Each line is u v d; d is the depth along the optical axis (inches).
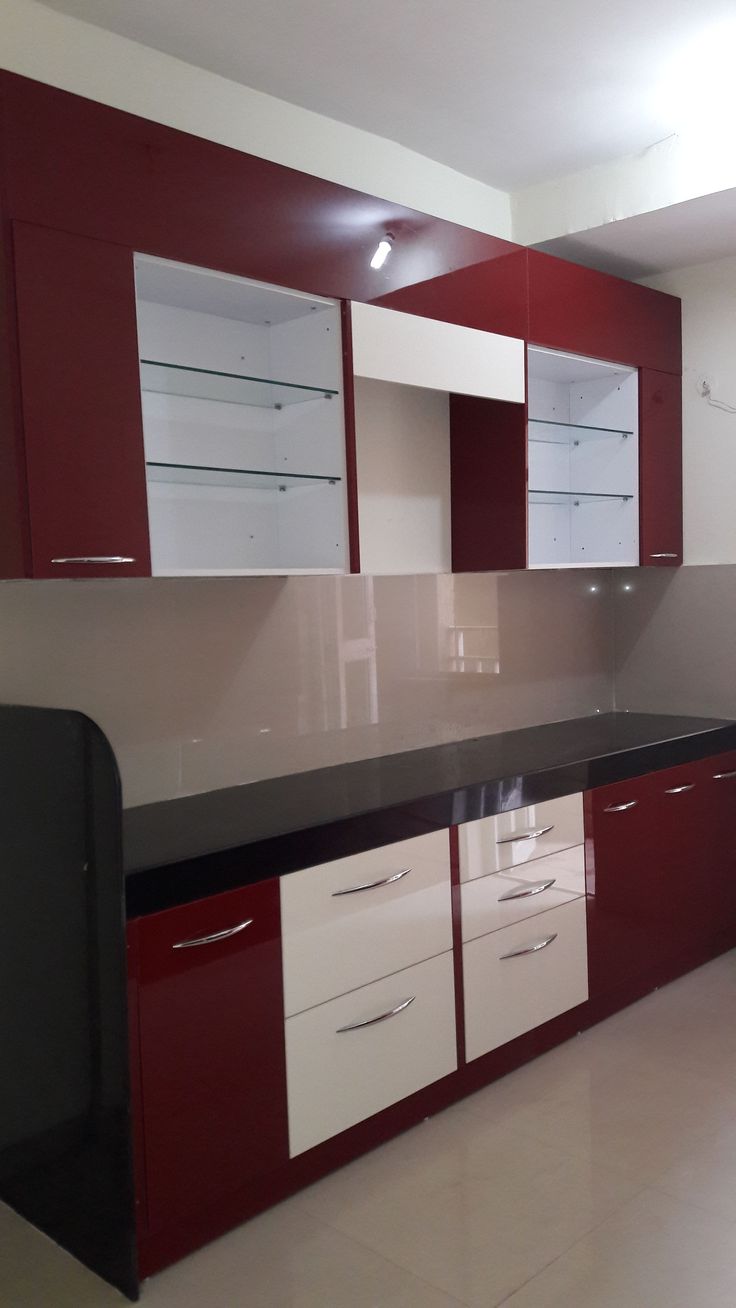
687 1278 77.5
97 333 80.0
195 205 86.1
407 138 117.3
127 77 93.9
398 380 104.7
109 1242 79.4
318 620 117.6
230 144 102.5
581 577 156.7
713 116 112.5
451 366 110.3
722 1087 106.7
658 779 130.7
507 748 130.3
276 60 98.1
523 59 98.4
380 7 88.4
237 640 109.0
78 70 90.4
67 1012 81.0
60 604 94.3
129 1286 77.8
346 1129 93.4
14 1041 87.9
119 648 98.9
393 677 127.3
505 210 134.9
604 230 128.4
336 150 112.3
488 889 106.8
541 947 113.3
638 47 96.9
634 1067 111.7
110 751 74.0
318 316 101.2
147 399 96.3
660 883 131.8
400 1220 86.0
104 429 80.7
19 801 83.9
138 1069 76.4
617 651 162.6
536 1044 114.7
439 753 128.0
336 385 100.5
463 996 104.6
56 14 88.7
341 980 91.9
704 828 139.6
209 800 102.6
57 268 77.3
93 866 76.7
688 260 142.6
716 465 146.6
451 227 110.6
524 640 147.0
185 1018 79.4
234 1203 85.2
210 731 107.0
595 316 130.5
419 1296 76.7
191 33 92.7
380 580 125.3
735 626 147.4
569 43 95.5
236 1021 83.2
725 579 147.6
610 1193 88.7
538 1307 75.1
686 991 132.5
